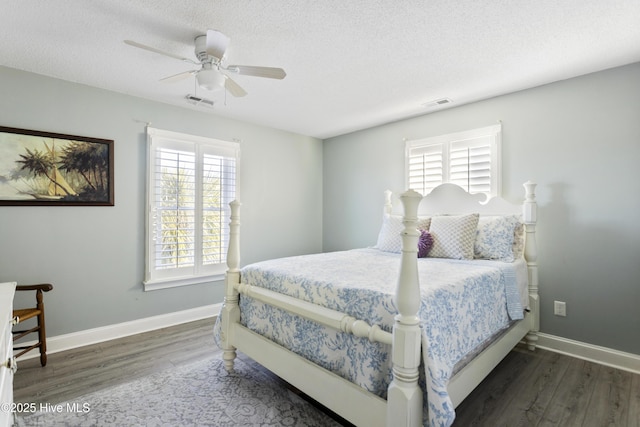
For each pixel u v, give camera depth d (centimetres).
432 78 275
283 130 444
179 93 312
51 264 276
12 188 257
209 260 370
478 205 316
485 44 220
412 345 132
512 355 271
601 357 256
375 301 156
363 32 206
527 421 184
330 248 483
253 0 176
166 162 339
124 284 313
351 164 454
